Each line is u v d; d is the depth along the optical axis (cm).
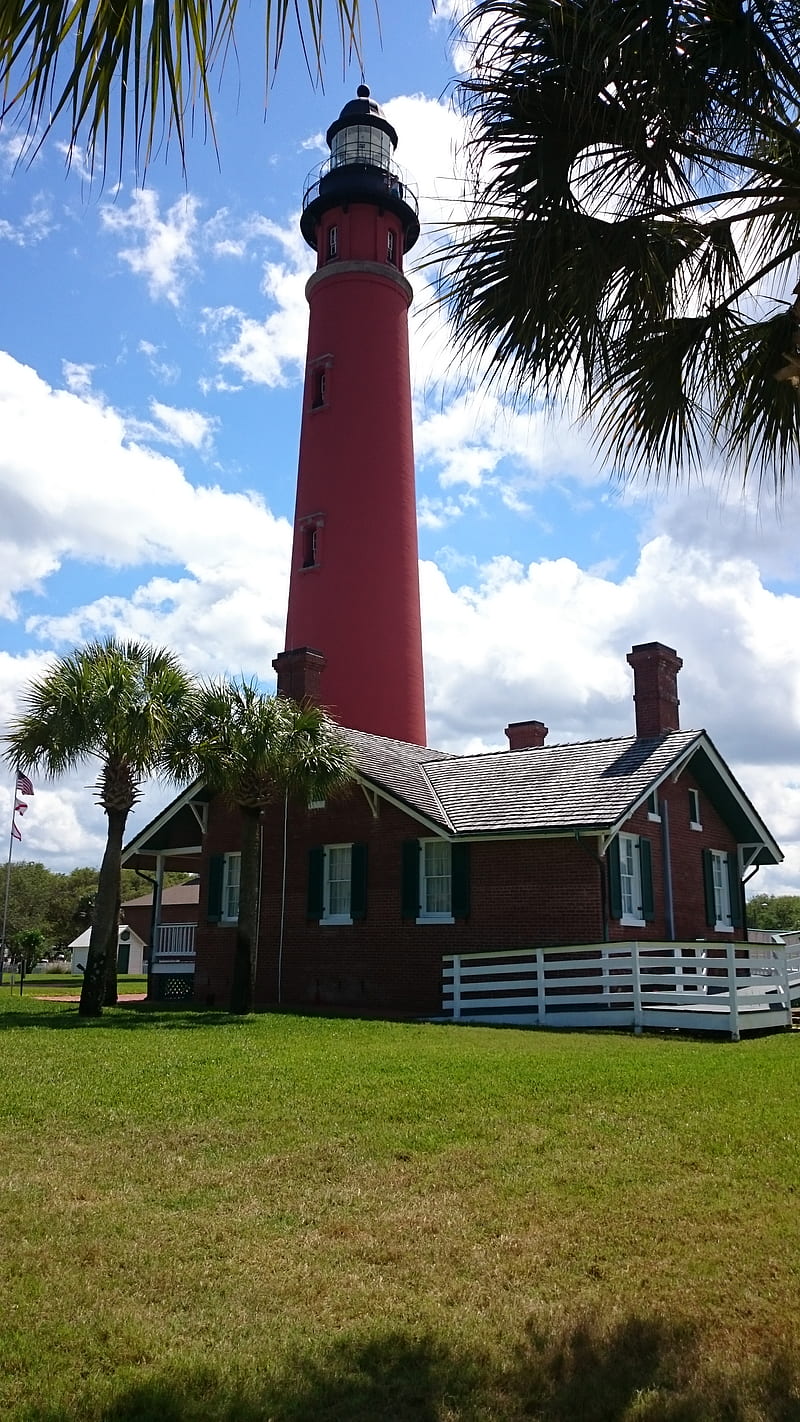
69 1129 802
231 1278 519
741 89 494
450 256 546
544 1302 492
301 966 2189
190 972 2462
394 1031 1461
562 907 1873
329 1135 782
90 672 1712
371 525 2747
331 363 2861
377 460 2795
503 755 2350
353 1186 668
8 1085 959
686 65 483
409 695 2714
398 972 2038
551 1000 1673
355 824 2166
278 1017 1719
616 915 1875
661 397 606
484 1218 607
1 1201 627
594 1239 573
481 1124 811
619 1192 651
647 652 2192
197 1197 644
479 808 2072
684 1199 638
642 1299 493
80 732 1689
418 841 2066
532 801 2027
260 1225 595
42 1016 1736
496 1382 417
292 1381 416
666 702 2181
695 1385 412
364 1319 474
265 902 2284
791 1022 1628
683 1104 880
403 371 2927
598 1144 759
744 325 615
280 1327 465
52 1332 455
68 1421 382
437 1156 729
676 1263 538
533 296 536
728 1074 1023
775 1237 573
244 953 1825
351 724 2634
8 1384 409
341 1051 1191
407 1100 888
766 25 484
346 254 2955
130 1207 622
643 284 565
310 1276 523
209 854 2438
